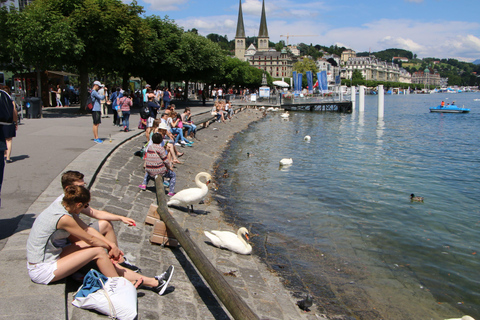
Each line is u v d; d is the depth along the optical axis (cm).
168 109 1736
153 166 933
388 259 730
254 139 2511
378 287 622
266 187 1250
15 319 334
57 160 1028
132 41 2722
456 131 3145
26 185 787
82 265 406
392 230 884
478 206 1084
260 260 701
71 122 2005
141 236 671
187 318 451
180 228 564
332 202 1094
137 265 548
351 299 581
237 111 4397
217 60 4906
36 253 397
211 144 2094
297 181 1342
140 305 441
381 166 1652
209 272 422
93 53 2667
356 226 904
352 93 5762
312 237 827
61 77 3591
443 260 734
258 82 10912
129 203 838
